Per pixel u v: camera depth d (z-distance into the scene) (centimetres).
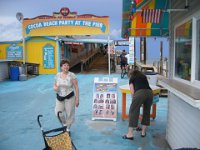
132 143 590
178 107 496
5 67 1872
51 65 2275
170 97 565
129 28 901
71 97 608
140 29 920
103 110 778
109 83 788
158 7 629
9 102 1064
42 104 1019
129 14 734
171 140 552
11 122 762
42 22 2217
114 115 771
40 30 2222
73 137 629
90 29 2188
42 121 768
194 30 421
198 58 413
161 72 1422
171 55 582
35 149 556
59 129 417
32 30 2228
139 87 597
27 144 584
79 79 1853
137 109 598
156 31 941
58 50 2266
